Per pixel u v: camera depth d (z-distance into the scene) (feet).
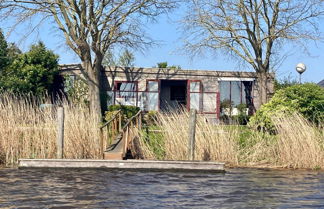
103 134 60.85
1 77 104.37
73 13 99.71
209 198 41.27
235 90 116.16
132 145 63.52
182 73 113.09
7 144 59.11
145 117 96.53
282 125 62.69
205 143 60.90
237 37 111.75
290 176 53.52
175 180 49.47
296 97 78.02
